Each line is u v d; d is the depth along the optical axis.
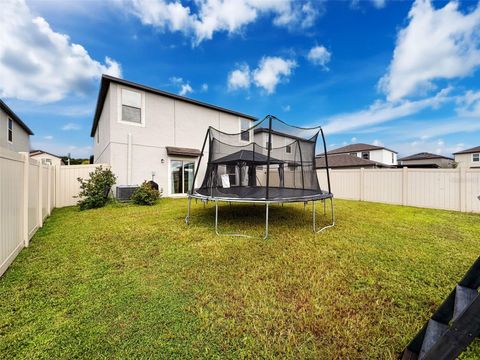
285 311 2.09
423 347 1.39
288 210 7.50
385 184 9.23
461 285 1.62
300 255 3.40
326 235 4.45
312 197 4.89
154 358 1.59
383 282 2.61
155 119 10.85
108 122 9.93
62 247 3.72
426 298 2.30
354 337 1.78
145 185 8.72
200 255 3.42
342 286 2.52
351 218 6.12
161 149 11.05
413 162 32.34
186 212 6.98
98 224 5.33
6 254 2.88
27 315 2.01
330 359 1.60
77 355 1.61
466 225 5.33
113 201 8.61
